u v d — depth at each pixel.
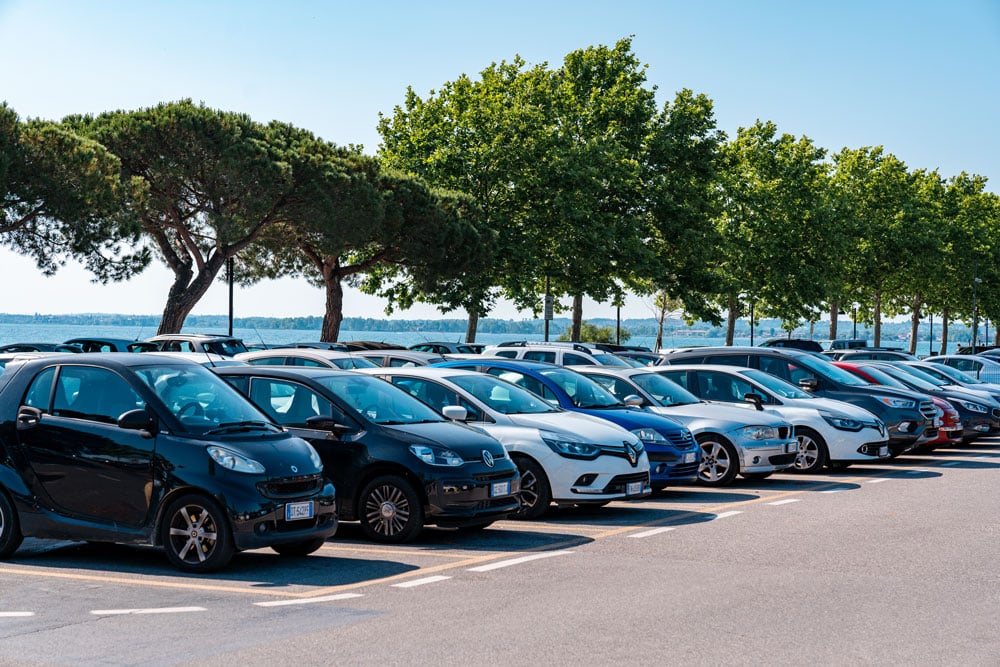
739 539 11.03
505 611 7.59
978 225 73.19
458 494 10.73
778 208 54.66
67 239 31.59
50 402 9.76
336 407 11.23
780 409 18.23
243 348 28.14
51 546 10.56
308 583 8.69
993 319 77.25
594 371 17.31
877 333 66.62
